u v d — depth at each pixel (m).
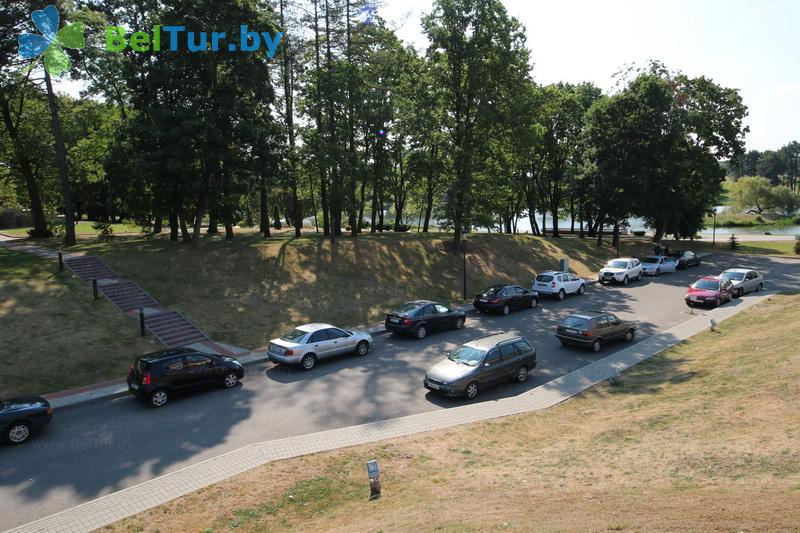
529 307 26.59
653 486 7.47
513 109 31.59
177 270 24.55
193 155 25.28
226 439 11.18
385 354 18.19
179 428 11.79
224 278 24.64
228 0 24.72
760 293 27.59
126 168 26.11
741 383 12.20
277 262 27.30
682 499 6.63
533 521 6.41
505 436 11.13
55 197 39.38
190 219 31.44
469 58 31.38
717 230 84.62
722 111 45.56
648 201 41.56
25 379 14.57
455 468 9.52
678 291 30.50
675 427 10.14
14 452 10.52
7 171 36.56
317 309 23.53
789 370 12.12
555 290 28.38
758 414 9.95
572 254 41.84
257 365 16.98
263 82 26.94
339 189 30.31
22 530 7.77
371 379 15.39
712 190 47.62
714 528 5.36
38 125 31.50
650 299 28.19
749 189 101.19
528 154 35.06
